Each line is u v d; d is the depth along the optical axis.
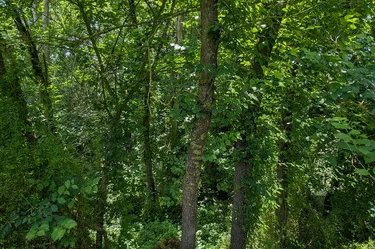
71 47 4.41
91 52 4.96
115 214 4.46
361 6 3.58
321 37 3.55
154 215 7.91
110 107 4.85
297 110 4.58
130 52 4.70
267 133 4.98
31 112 3.57
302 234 6.96
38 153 3.06
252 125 4.62
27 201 2.81
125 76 4.87
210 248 6.94
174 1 4.62
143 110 4.93
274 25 4.20
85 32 5.09
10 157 2.91
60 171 3.12
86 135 4.77
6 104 3.26
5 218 2.76
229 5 3.34
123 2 4.97
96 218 3.94
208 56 3.39
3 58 3.63
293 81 4.06
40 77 4.39
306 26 4.27
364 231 7.52
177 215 8.48
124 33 4.99
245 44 4.12
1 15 4.32
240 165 5.14
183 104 3.34
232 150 5.13
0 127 3.15
